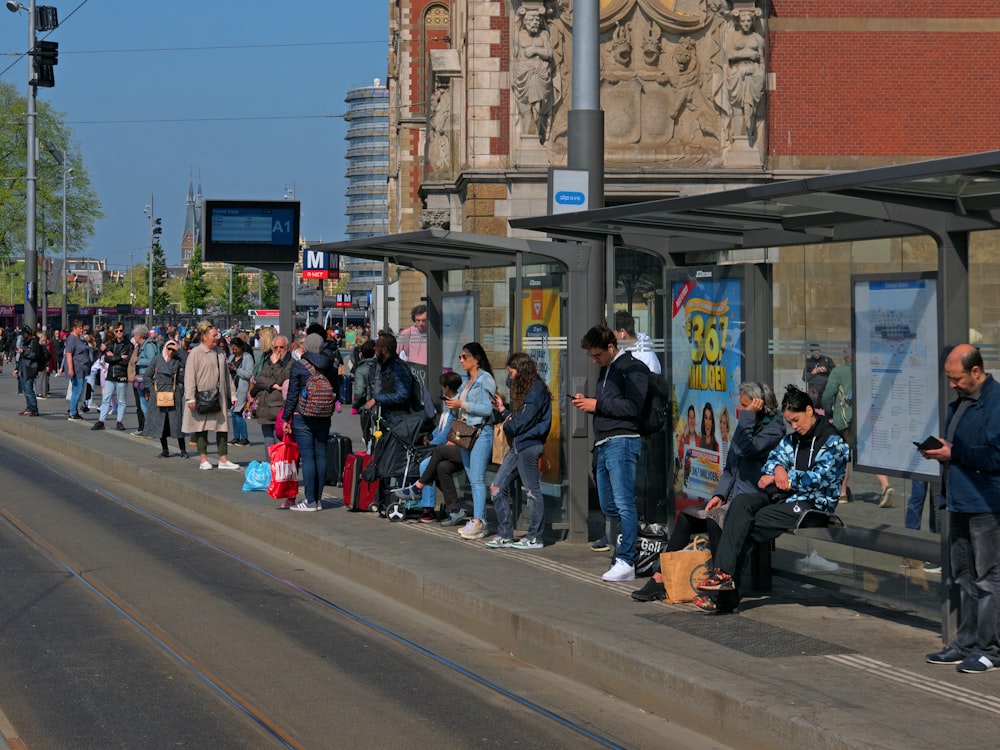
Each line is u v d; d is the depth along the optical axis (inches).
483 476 487.8
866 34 1109.1
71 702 294.5
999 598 290.5
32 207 1627.7
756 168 1081.4
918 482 339.3
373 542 476.1
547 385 484.1
